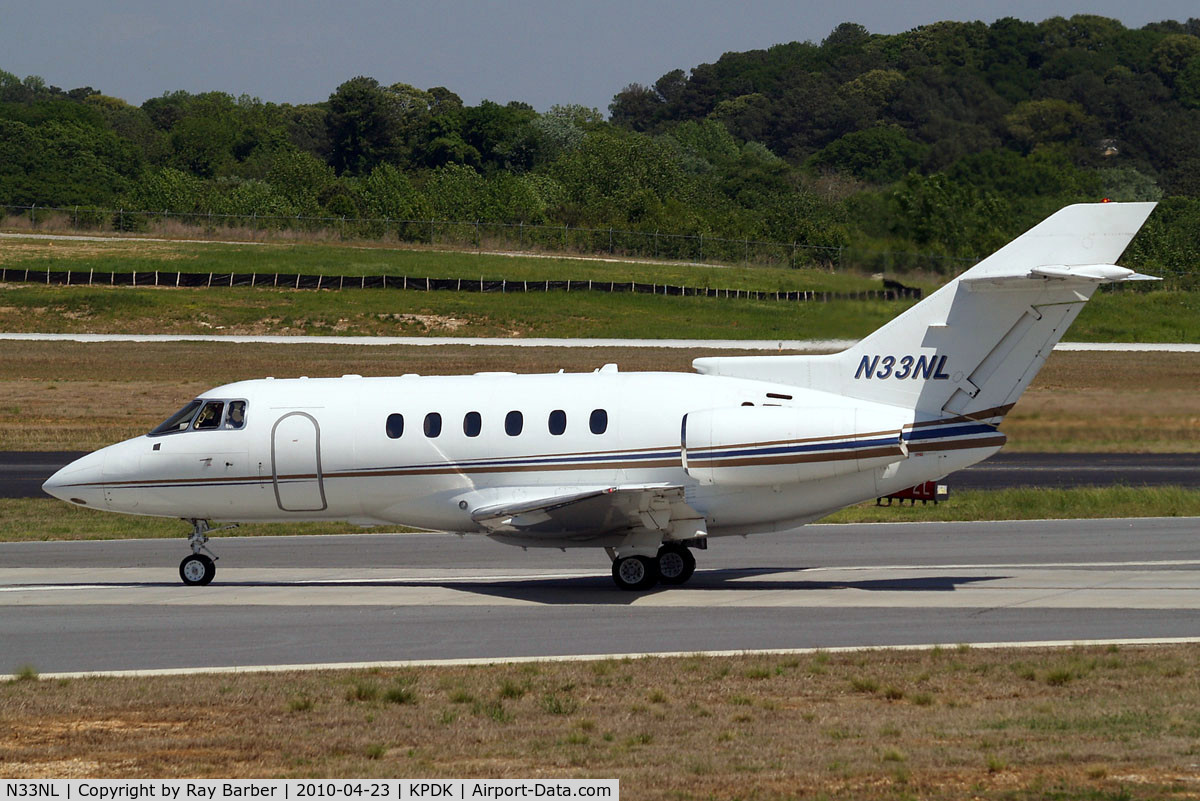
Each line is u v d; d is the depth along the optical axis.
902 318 74.12
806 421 72.25
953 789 37.84
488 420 76.62
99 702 49.16
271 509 79.56
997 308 72.38
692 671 53.41
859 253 153.00
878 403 74.50
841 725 44.97
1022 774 39.00
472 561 88.00
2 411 178.75
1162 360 192.50
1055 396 167.88
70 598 74.31
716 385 76.25
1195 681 50.44
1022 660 54.38
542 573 82.38
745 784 38.62
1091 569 80.19
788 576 79.56
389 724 45.84
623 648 58.44
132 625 65.44
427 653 57.94
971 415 73.25
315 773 40.53
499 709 47.31
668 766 40.56
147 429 166.88
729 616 65.88
